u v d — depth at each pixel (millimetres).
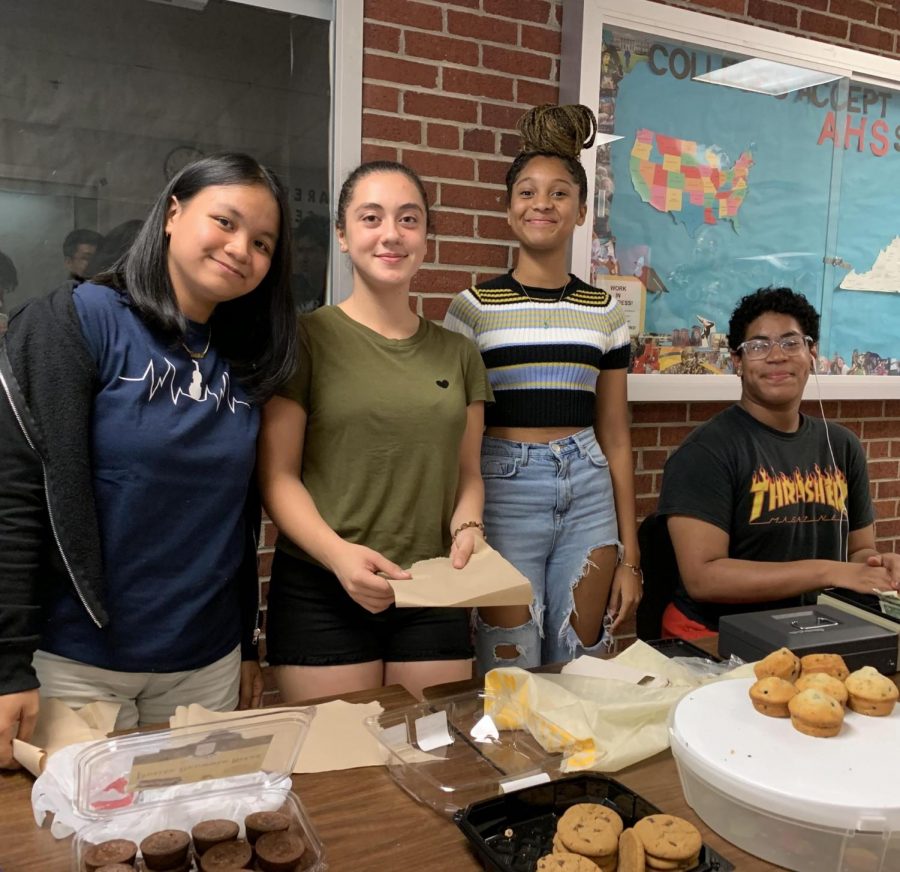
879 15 2818
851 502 2002
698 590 1774
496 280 1913
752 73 2564
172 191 1185
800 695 905
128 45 1921
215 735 898
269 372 1277
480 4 2211
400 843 850
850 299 2863
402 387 1454
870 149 2822
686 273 2566
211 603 1261
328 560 1285
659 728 1040
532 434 1830
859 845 773
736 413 1911
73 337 1085
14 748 969
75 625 1145
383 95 2121
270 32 2045
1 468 1030
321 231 2154
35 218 1888
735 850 838
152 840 785
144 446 1128
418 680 1452
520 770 975
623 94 2387
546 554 1830
